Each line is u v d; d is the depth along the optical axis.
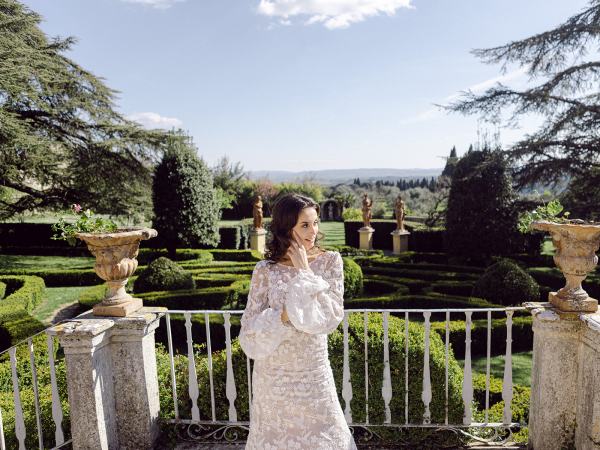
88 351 2.46
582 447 2.41
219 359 3.07
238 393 3.00
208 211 13.95
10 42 12.63
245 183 32.97
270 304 1.77
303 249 1.73
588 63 11.84
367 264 11.84
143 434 2.75
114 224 2.74
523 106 12.17
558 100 12.22
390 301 7.28
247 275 9.61
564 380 2.49
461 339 5.72
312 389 1.77
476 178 11.55
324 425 1.78
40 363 4.32
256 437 1.81
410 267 11.20
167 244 13.77
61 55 15.94
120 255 2.65
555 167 11.70
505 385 2.83
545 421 2.54
